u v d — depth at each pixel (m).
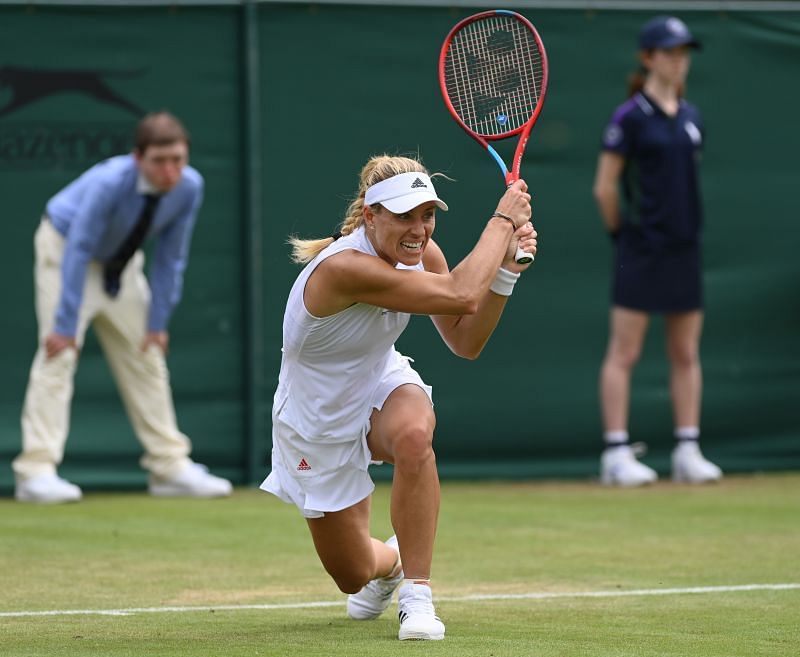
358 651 12.80
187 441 28.28
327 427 14.27
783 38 30.42
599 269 30.00
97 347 28.42
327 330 13.94
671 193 28.16
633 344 28.91
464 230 29.28
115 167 25.52
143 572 18.88
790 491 27.98
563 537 22.20
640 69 29.33
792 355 30.73
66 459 28.28
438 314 13.90
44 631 14.33
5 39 27.84
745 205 30.42
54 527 23.23
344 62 29.02
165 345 27.27
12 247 27.98
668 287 28.48
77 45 28.14
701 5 30.17
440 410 29.64
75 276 25.69
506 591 17.31
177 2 28.44
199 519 24.27
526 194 14.41
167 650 12.97
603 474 29.44
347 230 14.40
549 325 29.89
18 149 27.92
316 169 29.00
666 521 23.95
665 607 15.93
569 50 29.67
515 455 30.00
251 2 28.52
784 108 30.55
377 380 14.39
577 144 29.75
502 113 16.22
